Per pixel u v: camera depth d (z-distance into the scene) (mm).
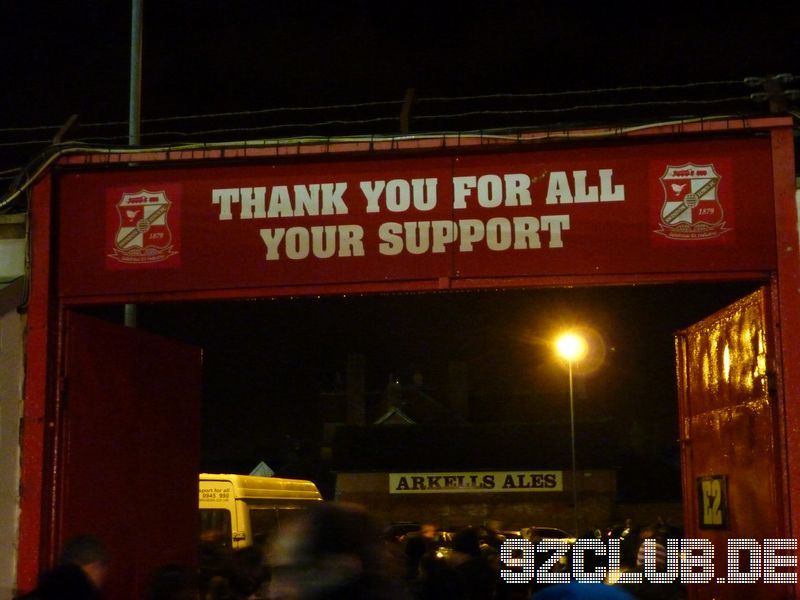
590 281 8352
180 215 8875
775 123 8227
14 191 8992
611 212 8406
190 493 10719
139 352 9883
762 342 8266
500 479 57969
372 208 8672
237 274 8734
